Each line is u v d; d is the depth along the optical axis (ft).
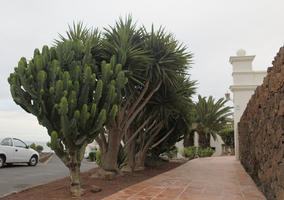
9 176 29.76
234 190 19.63
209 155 74.79
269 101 15.99
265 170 17.76
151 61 27.27
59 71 17.98
